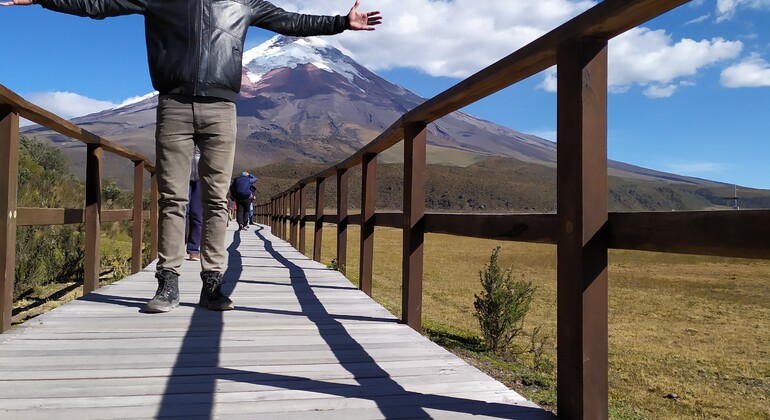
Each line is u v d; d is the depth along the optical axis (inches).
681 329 381.7
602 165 66.2
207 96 131.2
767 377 248.5
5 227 108.1
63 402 73.5
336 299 161.3
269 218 783.1
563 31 66.8
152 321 125.5
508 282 252.4
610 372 249.3
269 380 84.7
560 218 70.0
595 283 65.8
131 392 78.1
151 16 130.0
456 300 434.6
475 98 96.7
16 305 228.2
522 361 229.0
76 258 293.6
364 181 182.9
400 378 86.7
